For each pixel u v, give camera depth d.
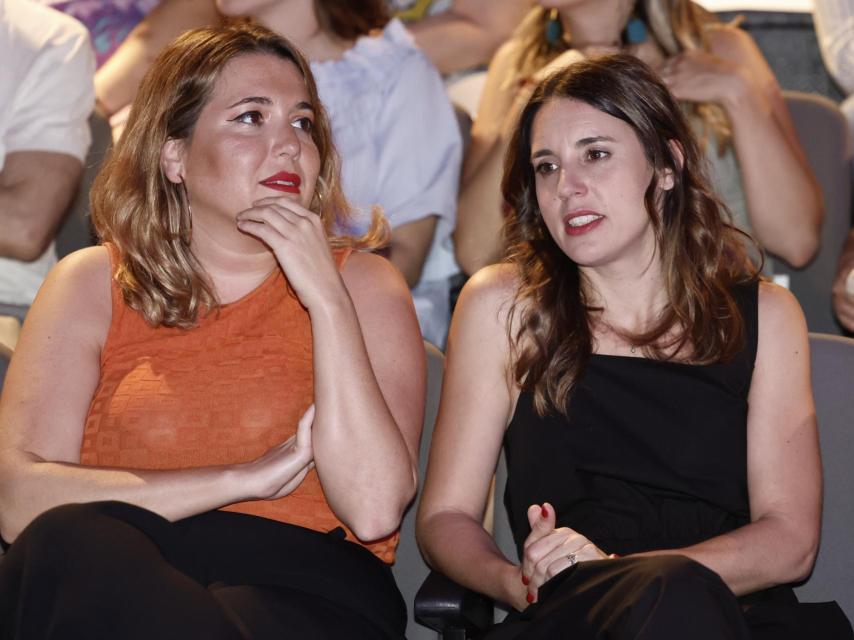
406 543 3.49
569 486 3.34
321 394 3.10
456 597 2.99
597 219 3.28
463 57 5.70
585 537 3.10
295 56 3.37
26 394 3.21
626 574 2.65
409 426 3.27
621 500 3.31
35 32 4.66
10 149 4.58
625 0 4.68
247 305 3.33
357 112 4.79
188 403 3.22
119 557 2.61
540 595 2.83
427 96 4.87
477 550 3.20
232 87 3.26
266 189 3.22
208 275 3.37
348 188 4.73
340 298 3.13
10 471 3.10
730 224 3.50
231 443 3.20
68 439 3.19
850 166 4.90
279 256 3.12
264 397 3.23
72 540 2.63
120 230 3.34
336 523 3.21
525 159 3.46
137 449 3.19
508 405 3.44
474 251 4.81
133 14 5.59
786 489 3.27
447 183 4.82
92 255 3.40
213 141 3.24
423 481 3.52
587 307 3.42
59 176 4.57
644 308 3.42
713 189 3.45
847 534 3.40
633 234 3.30
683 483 3.30
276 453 3.07
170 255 3.33
